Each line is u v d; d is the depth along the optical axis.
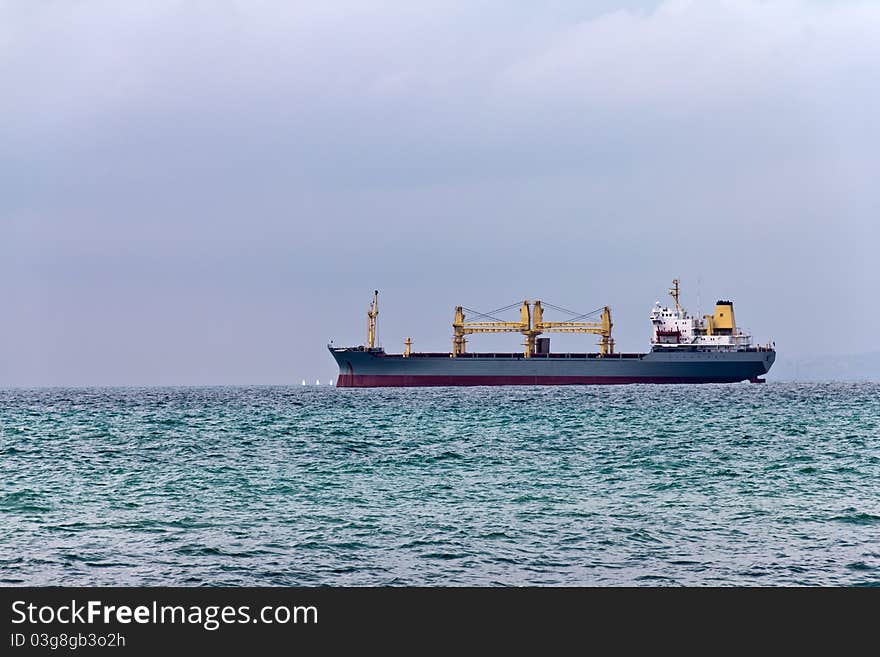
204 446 88.06
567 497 54.00
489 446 86.25
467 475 64.50
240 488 58.31
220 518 47.44
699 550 40.31
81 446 89.00
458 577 36.66
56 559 39.19
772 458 74.75
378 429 109.62
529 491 56.53
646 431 103.81
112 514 48.75
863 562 38.31
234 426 117.44
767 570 37.28
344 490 57.22
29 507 51.12
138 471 67.62
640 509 49.69
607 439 93.44
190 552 40.19
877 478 62.12
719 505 51.00
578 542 41.69
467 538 42.53
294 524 45.81
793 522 45.94
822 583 35.69
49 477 64.25
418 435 99.88
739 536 42.81
